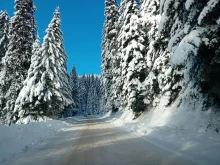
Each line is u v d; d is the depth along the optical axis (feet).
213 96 37.14
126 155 27.55
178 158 24.35
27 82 87.10
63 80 106.22
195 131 34.96
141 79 74.64
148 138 40.40
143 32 74.54
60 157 28.02
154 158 25.16
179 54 31.50
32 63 89.35
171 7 38.96
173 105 54.85
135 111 78.79
